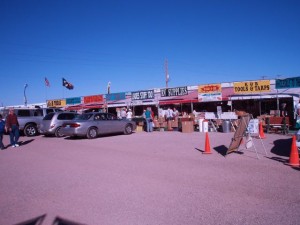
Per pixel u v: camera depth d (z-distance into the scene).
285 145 11.66
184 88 25.75
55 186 6.81
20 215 5.11
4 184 7.19
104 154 11.12
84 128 16.91
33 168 8.98
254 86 20.83
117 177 7.43
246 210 4.92
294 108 19.31
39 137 19.86
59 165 9.27
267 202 5.27
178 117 21.31
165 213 4.92
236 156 9.77
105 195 6.00
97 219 4.78
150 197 5.76
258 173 7.35
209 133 18.25
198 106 28.58
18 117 20.52
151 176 7.41
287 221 4.43
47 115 19.91
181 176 7.30
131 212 5.02
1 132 13.89
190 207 5.15
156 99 26.84
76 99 33.00
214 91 22.42
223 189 6.12
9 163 10.02
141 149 12.05
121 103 29.19
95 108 31.83
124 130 19.05
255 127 16.02
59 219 4.85
